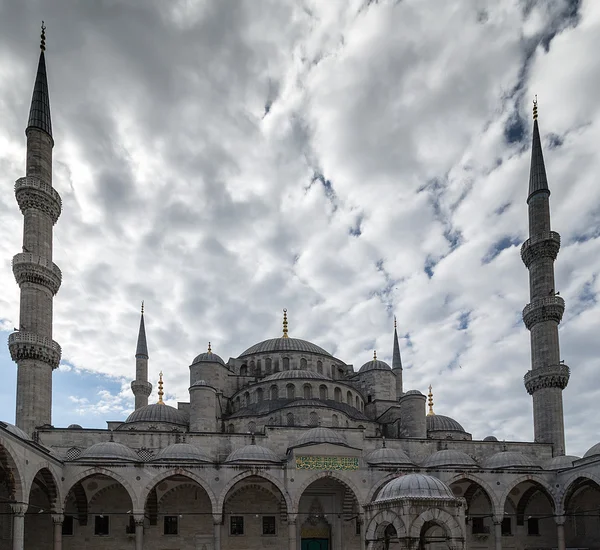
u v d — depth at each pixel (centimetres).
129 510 5894
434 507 2514
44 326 6138
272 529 6075
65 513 5738
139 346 8838
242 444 6078
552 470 5969
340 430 6125
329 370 8212
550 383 6944
